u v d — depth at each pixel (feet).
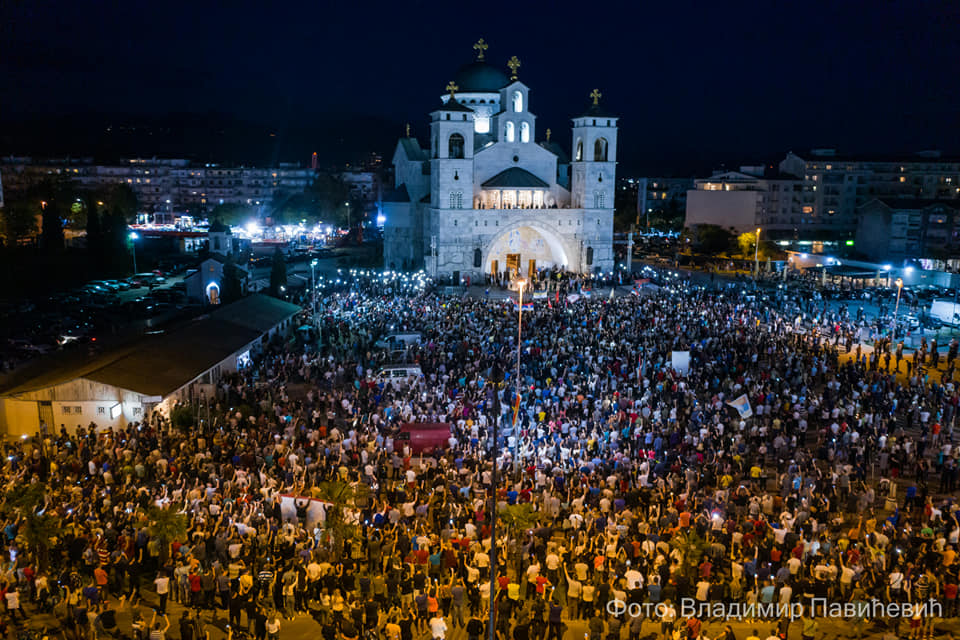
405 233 371.35
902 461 113.60
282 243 521.65
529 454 115.65
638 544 83.20
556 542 93.04
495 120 345.51
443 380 159.33
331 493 87.40
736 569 78.95
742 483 108.99
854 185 497.05
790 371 158.92
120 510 89.97
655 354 173.99
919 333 216.33
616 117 333.83
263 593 79.56
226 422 132.16
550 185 347.15
